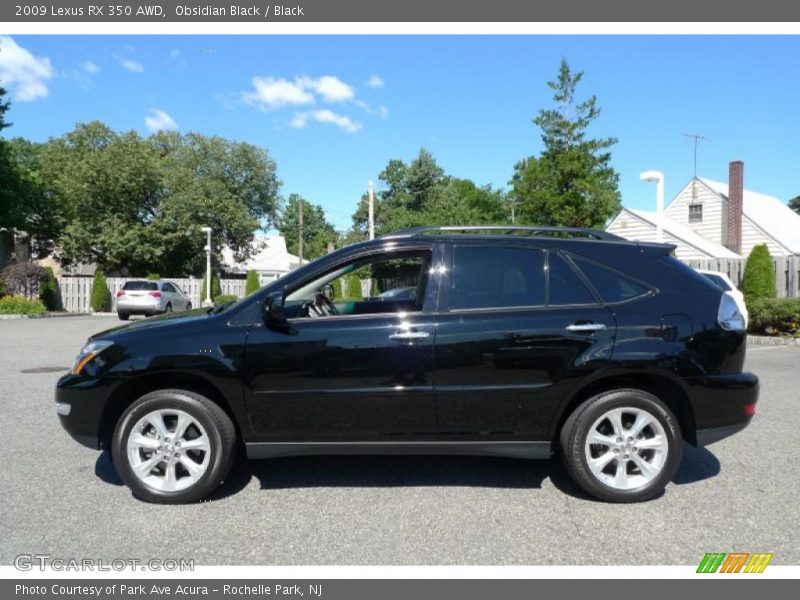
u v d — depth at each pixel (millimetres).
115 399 4027
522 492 4141
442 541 3402
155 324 4113
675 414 4121
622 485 3908
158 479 3949
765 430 5656
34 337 14594
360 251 4145
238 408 3891
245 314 3998
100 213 35938
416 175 56219
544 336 3855
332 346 3881
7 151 31406
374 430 3926
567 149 24375
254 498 4035
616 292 3992
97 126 40062
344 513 3787
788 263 14797
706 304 3975
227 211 39438
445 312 3955
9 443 5270
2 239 32250
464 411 3893
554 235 4348
